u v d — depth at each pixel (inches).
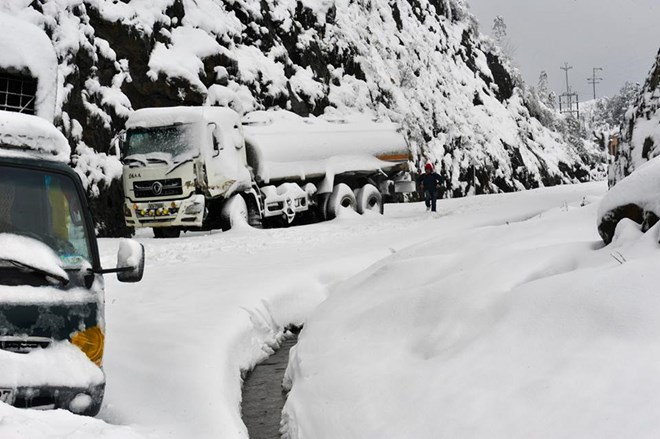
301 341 374.6
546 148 2637.8
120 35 1131.9
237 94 1293.1
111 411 268.1
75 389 227.3
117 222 1039.6
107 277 524.1
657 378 201.5
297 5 1657.2
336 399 278.5
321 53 1663.4
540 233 420.8
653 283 239.3
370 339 323.3
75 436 202.7
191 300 448.1
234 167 930.1
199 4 1354.6
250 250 697.6
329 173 1059.3
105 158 1047.6
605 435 188.5
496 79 2664.9
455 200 1558.8
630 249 292.0
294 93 1493.6
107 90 1088.2
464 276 324.8
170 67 1179.3
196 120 906.1
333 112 1589.6
